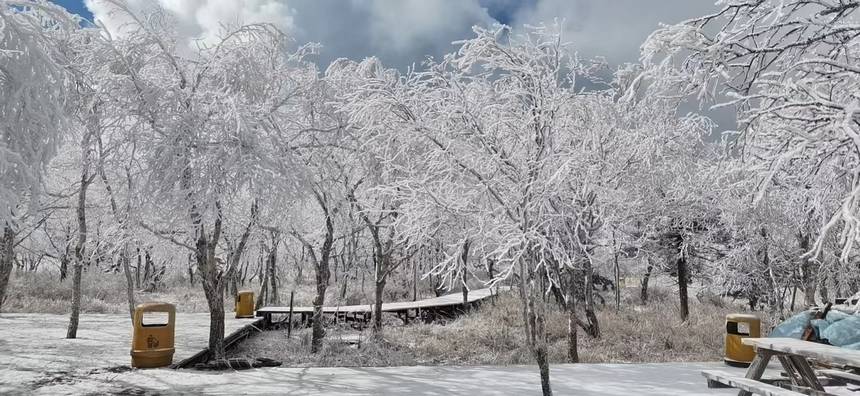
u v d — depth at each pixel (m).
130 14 9.12
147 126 8.80
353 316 16.33
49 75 6.25
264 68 9.73
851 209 3.67
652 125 10.90
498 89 8.64
